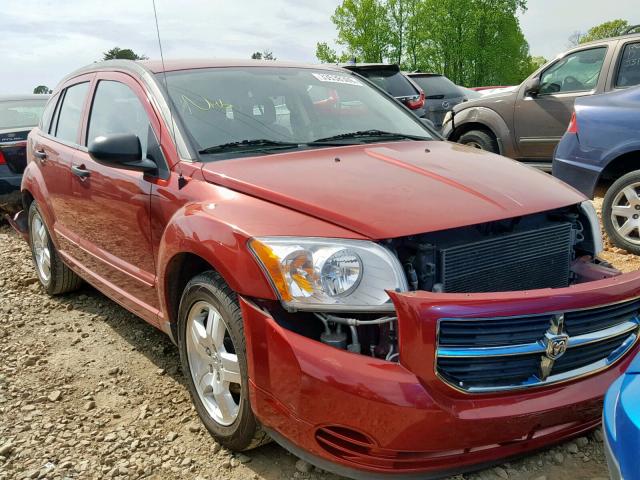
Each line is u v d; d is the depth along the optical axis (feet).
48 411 10.61
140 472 8.80
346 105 12.72
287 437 7.72
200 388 9.50
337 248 7.44
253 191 8.69
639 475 5.11
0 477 8.81
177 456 9.15
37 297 16.44
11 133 24.71
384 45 143.43
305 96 12.30
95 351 12.96
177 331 10.15
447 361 7.00
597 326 7.68
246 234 7.97
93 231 12.82
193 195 9.46
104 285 12.85
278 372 7.54
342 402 7.02
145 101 11.25
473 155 10.78
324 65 14.28
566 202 9.02
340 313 7.40
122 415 10.39
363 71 35.76
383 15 142.20
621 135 17.22
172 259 9.39
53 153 14.52
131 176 11.05
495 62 133.08
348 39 145.69
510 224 8.54
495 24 131.95
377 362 7.06
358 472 7.29
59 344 13.38
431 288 7.81
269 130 11.12
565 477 8.19
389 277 7.37
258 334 7.75
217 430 9.11
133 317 14.76
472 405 7.07
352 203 8.05
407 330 6.93
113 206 11.66
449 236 8.08
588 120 18.03
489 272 8.25
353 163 9.78
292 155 10.20
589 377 7.66
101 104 12.99
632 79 23.20
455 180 8.98
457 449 7.14
